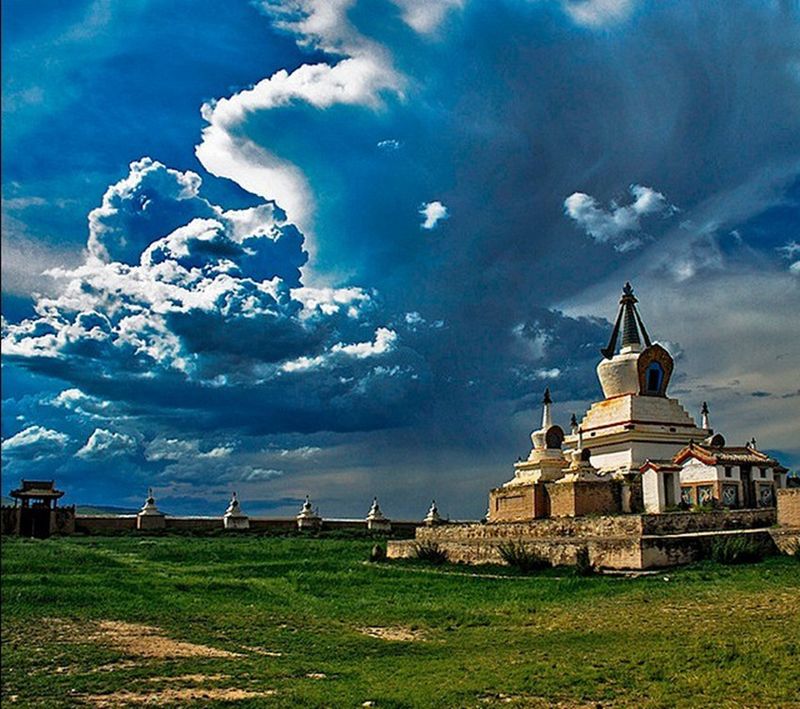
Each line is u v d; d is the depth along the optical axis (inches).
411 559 2272.4
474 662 964.0
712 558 1681.8
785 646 946.1
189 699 816.9
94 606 1450.5
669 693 783.7
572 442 2910.9
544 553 1888.5
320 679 903.1
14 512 3233.3
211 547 2694.4
